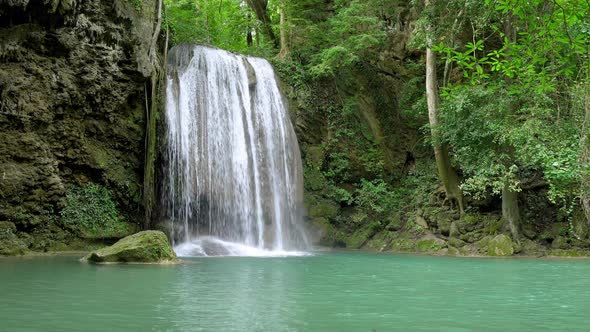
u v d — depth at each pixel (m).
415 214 22.36
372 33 25.83
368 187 23.72
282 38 27.27
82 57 16.55
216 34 32.09
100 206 17.31
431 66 20.83
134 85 17.81
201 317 5.75
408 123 26.23
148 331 5.02
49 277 9.12
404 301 7.30
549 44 6.74
